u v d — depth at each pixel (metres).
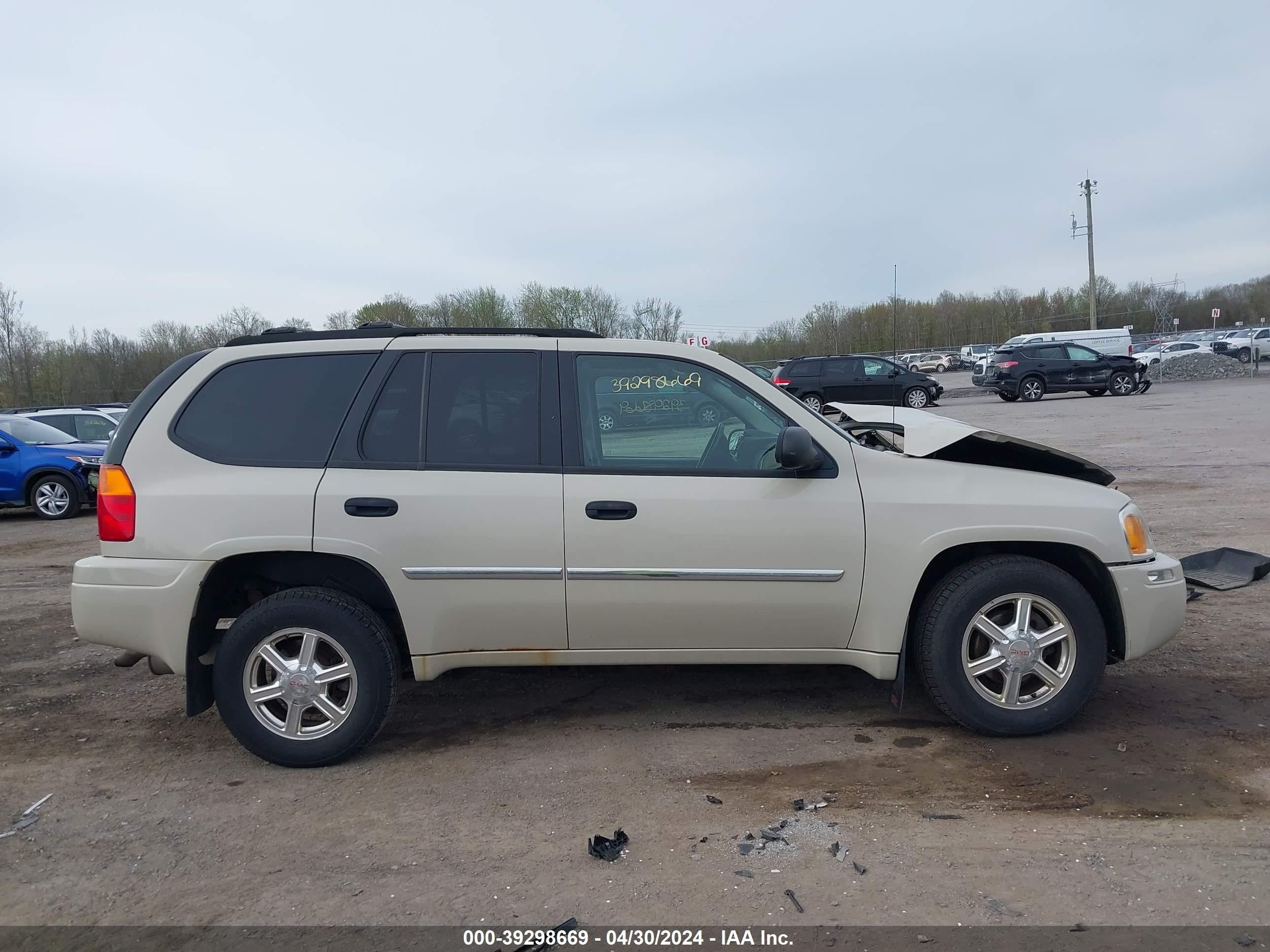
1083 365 28.14
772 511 3.83
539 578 3.81
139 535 3.79
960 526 3.86
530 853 3.17
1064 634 3.93
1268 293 88.06
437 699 4.68
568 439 3.91
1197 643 5.21
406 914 2.82
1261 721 4.12
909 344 75.00
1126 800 3.43
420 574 3.80
